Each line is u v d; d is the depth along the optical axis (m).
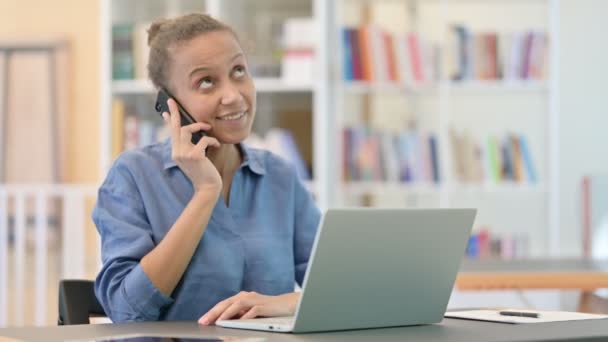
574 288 3.58
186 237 2.35
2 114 6.45
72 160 6.43
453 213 2.07
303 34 5.55
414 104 6.18
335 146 5.67
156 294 2.33
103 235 2.50
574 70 6.06
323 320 1.94
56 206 6.35
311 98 5.77
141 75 5.54
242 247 2.54
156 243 2.48
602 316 2.21
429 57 5.68
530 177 5.71
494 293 4.95
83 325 2.10
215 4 5.52
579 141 6.04
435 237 2.05
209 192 2.39
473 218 2.12
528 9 6.18
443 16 6.22
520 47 5.69
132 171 2.54
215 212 2.53
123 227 2.45
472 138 5.73
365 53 5.63
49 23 6.46
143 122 5.62
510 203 6.20
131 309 2.34
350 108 6.11
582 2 6.07
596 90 6.04
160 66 2.54
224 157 2.58
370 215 1.93
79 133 6.43
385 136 5.67
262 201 2.64
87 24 6.44
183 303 2.44
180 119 2.49
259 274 2.54
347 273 1.93
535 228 6.18
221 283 2.47
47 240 6.33
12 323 6.32
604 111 6.04
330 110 5.66
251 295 2.22
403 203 6.13
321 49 5.50
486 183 5.69
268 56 5.57
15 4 6.48
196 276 2.44
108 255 2.45
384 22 6.20
